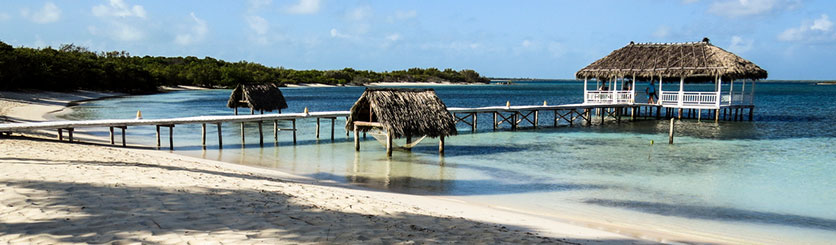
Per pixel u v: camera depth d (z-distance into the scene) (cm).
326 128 2725
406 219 775
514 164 1650
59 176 906
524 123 3275
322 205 831
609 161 1720
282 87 12069
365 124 1822
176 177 1013
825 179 1419
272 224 654
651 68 3341
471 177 1421
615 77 3509
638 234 839
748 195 1218
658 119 3494
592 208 1066
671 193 1233
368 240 601
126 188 831
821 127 2942
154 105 4728
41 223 598
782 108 4772
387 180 1359
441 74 19025
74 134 2153
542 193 1220
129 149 1802
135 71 7750
